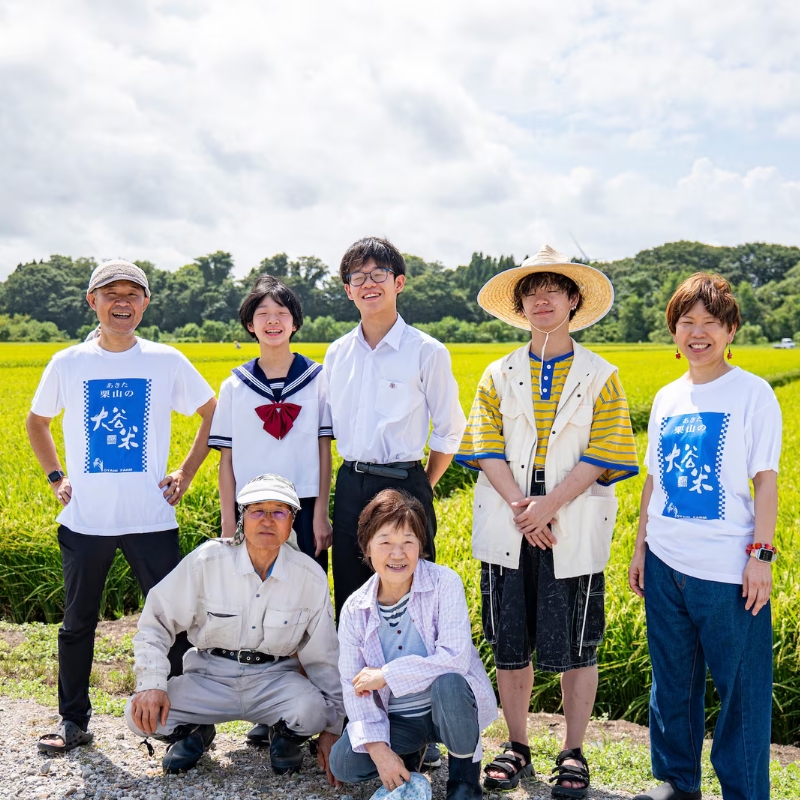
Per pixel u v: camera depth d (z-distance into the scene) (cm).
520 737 375
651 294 10088
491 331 8762
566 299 381
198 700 368
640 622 501
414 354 393
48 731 397
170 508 403
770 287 10875
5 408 1817
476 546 385
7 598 707
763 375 3462
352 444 391
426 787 315
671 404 349
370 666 342
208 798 333
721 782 332
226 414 415
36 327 8756
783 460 1113
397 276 391
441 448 408
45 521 723
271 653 378
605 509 374
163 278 10625
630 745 431
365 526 343
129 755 376
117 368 396
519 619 374
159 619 374
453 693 317
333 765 334
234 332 8312
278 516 362
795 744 475
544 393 379
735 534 323
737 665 322
